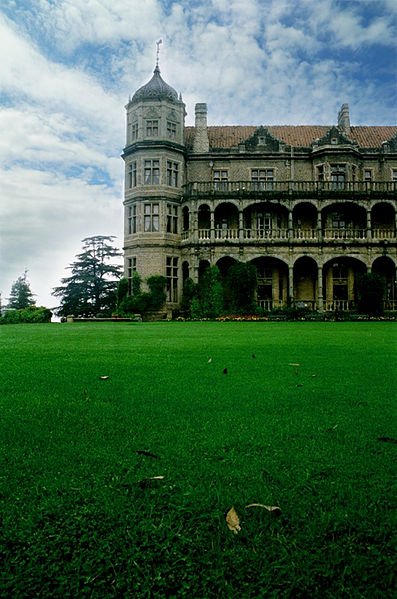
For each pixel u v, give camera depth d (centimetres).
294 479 253
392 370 639
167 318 3572
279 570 177
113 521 212
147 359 767
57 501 229
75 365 691
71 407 418
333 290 3925
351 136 4250
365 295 3375
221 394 474
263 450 301
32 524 209
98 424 362
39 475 262
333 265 3925
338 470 266
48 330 1775
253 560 183
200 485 245
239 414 392
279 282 3962
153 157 3775
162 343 1098
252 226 3869
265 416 386
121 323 2741
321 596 164
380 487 244
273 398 455
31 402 439
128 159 3878
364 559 184
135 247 3753
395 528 205
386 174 3994
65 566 181
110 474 262
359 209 3862
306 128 4356
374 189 3916
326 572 175
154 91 3831
